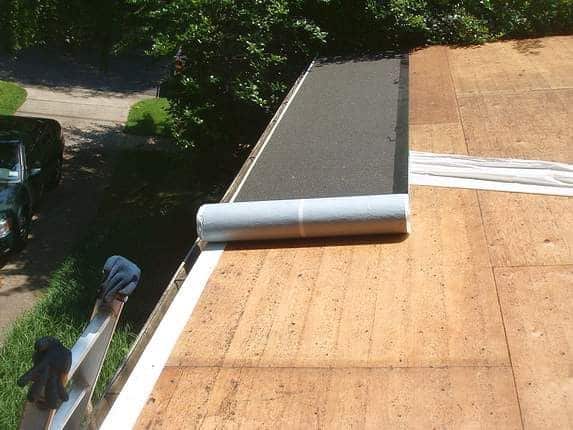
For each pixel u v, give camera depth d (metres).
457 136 6.89
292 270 4.96
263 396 3.86
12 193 11.37
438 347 4.06
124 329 9.23
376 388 3.81
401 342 4.14
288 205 5.27
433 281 4.67
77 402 3.27
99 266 10.97
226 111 10.29
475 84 8.35
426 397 3.71
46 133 13.45
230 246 5.34
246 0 9.52
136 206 13.34
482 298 4.44
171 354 4.26
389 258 4.98
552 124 6.94
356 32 10.38
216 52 9.78
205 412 3.80
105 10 12.32
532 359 3.89
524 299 4.39
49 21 13.08
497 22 10.19
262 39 9.68
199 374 4.08
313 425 3.62
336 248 5.17
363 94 8.46
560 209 5.44
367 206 5.17
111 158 15.64
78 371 3.36
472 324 4.22
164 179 14.38
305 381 3.92
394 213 5.13
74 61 22.17
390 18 10.12
